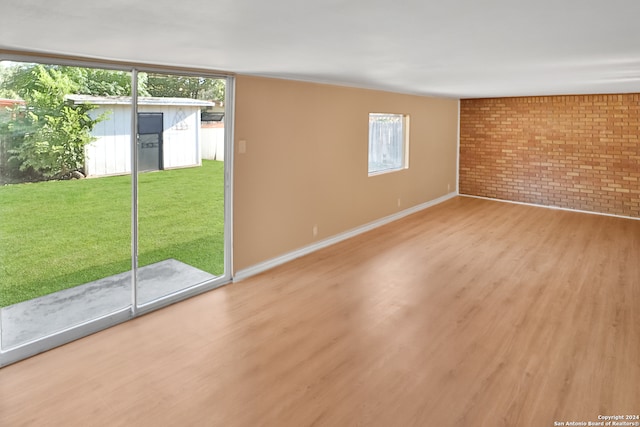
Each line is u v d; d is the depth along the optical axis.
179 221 7.27
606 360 2.80
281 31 2.10
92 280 5.02
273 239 4.68
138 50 2.69
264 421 2.23
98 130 4.41
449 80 4.79
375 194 6.36
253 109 4.25
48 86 4.00
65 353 2.92
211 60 3.17
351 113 5.63
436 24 1.97
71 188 5.79
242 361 2.82
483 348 2.97
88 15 1.77
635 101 6.87
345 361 2.81
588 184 7.46
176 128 5.54
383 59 3.11
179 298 3.79
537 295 3.90
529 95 7.61
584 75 4.23
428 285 4.16
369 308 3.64
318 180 5.21
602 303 3.72
